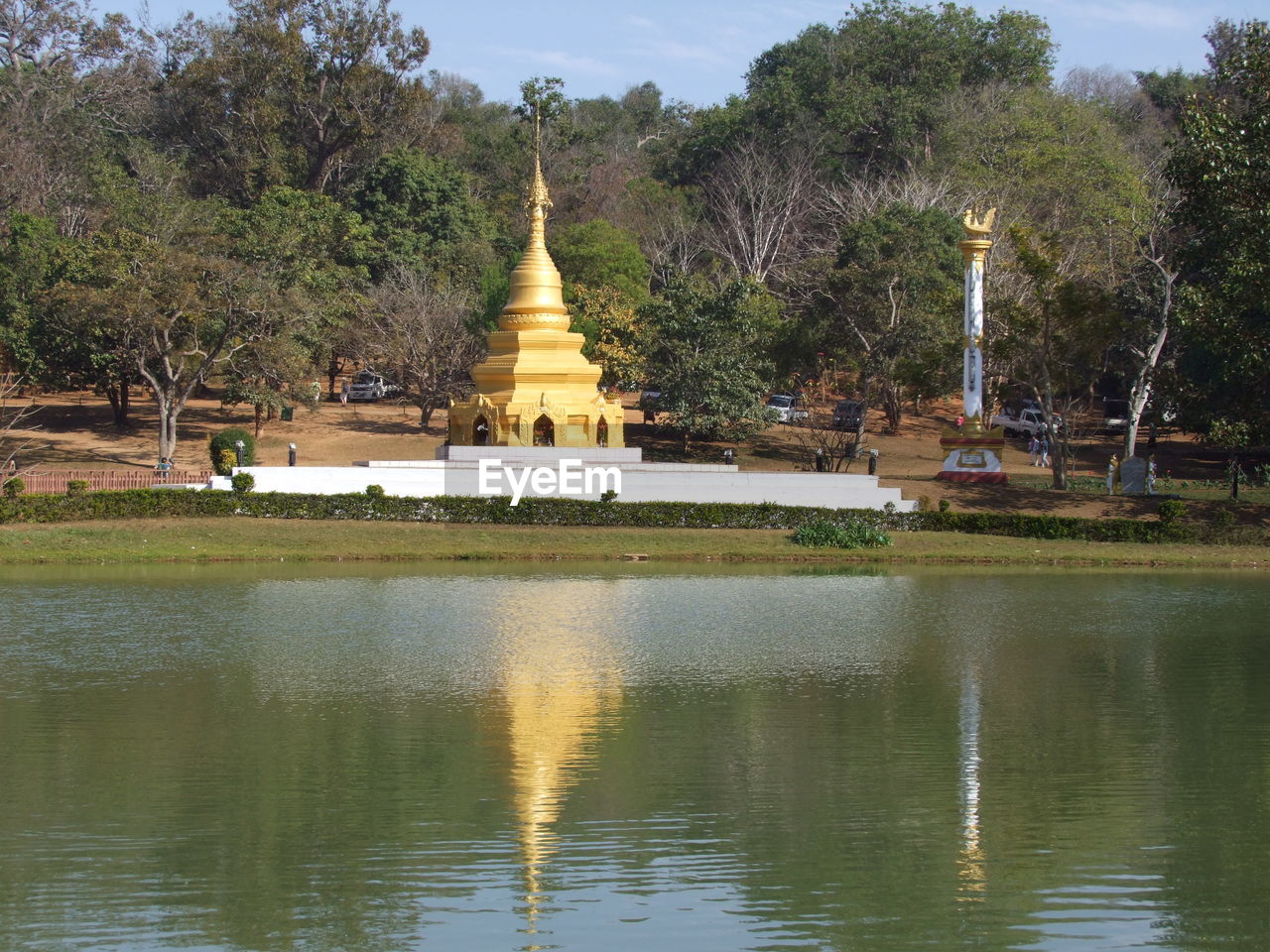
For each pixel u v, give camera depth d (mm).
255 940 13555
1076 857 15969
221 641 28141
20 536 40875
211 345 63188
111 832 16531
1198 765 19672
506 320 51188
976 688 24453
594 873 15367
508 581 37156
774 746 20516
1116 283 71062
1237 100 69562
